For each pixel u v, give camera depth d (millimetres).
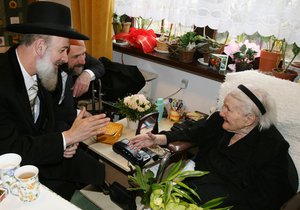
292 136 1500
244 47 2016
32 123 1366
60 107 1715
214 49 2160
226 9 1872
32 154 1210
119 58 2824
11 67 1264
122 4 2381
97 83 2143
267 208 1379
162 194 824
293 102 1506
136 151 1594
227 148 1506
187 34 2197
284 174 1352
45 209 888
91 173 1613
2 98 1227
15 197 925
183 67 2242
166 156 1555
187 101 2445
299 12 1631
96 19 2377
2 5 2646
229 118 1426
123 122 2012
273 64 1842
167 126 2033
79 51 1784
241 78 1671
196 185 1472
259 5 1764
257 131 1438
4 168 936
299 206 1184
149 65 2596
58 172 1538
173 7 2094
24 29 1194
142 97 1838
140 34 2447
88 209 1903
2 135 1209
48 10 1256
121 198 1608
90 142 1747
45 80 1361
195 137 1676
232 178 1448
